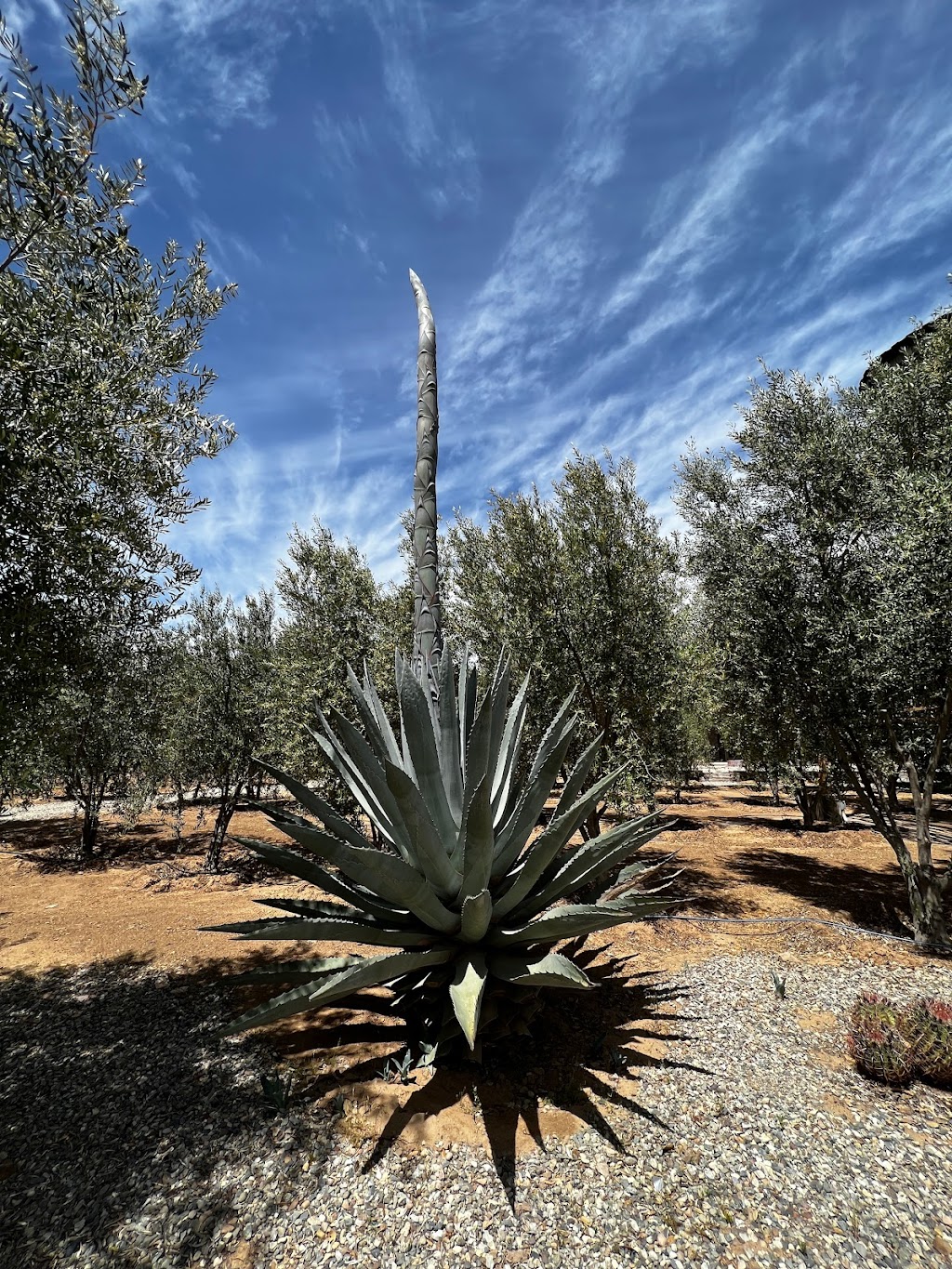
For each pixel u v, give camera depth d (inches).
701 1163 114.1
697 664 342.0
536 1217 102.7
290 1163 117.1
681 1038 160.2
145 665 241.0
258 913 287.4
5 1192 112.5
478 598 343.9
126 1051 163.3
